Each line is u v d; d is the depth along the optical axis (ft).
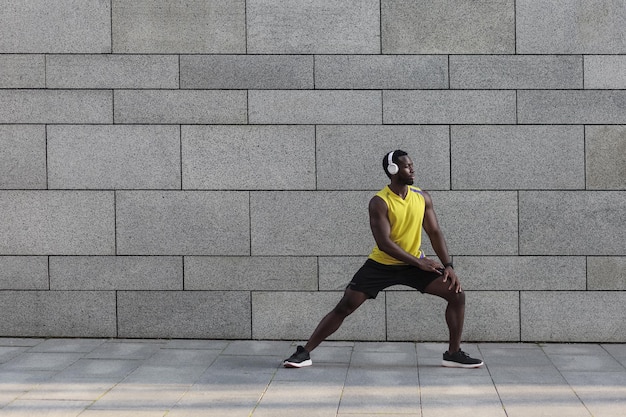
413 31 25.75
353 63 25.84
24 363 23.24
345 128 25.90
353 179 25.90
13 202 26.43
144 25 26.14
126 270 26.35
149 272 26.32
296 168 26.00
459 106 25.73
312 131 25.93
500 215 25.70
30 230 26.40
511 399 19.43
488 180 25.73
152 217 26.27
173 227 26.25
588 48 25.52
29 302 26.40
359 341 26.05
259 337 26.21
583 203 25.58
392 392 20.11
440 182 25.79
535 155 25.67
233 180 26.13
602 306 25.61
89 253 26.40
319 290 26.02
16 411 18.63
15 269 26.40
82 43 26.22
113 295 26.40
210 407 18.89
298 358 22.59
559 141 25.58
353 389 20.40
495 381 21.12
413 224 21.95
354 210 25.90
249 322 26.22
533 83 25.59
